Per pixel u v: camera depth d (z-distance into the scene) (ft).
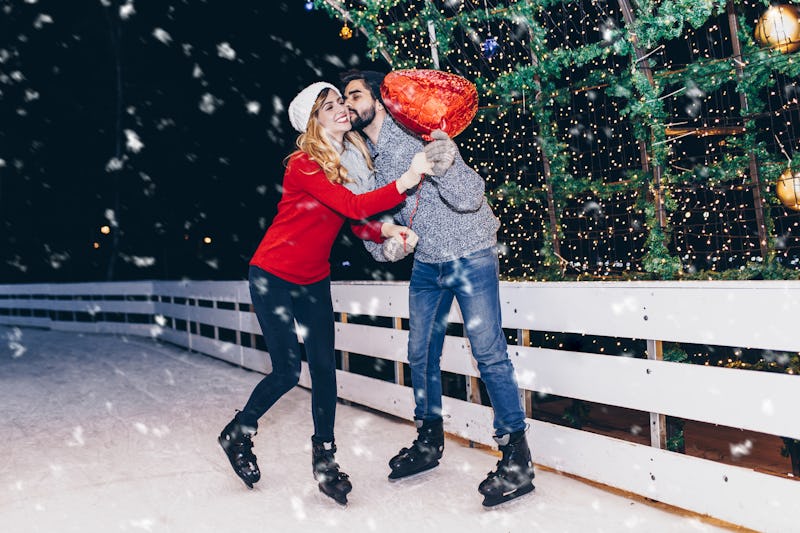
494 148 23.31
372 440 13.58
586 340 16.42
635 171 20.16
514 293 11.98
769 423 8.20
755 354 13.88
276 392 10.46
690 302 9.05
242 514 9.78
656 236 19.38
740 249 20.16
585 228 22.93
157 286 35.45
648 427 16.53
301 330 10.36
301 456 12.60
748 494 8.42
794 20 17.74
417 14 20.67
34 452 13.47
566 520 9.11
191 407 17.33
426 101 9.28
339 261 51.44
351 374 16.89
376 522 9.37
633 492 9.88
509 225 23.13
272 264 10.05
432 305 10.63
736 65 18.66
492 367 9.92
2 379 23.26
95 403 18.34
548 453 11.30
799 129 19.02
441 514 9.55
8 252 87.20
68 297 47.52
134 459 12.69
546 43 21.52
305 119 9.59
